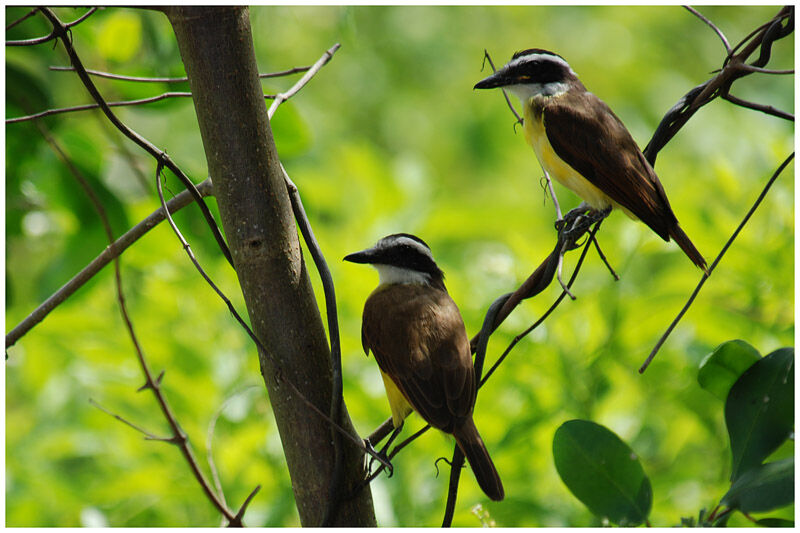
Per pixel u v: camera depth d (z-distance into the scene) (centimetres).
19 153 1070
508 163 2245
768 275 1081
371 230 1363
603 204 956
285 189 681
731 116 1831
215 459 1059
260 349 660
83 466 1178
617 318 1077
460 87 2467
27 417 1326
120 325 1169
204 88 656
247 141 659
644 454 1038
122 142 1129
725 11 2536
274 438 1060
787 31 739
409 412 883
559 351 1047
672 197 1287
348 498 681
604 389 1044
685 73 2483
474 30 2542
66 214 1135
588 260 1152
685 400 1037
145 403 1105
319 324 691
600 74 2400
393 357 848
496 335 1047
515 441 998
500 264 1202
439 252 1402
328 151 1777
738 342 715
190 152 1600
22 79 1041
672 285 1121
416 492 1006
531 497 1005
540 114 988
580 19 2491
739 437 692
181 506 1074
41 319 774
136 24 1137
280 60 2222
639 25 2494
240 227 666
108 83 1109
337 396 662
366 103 2400
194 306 1190
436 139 2384
